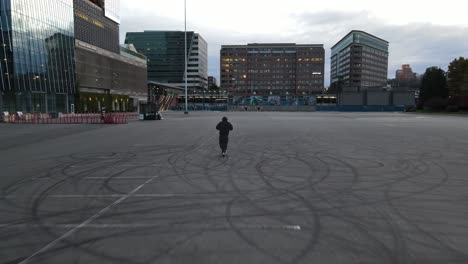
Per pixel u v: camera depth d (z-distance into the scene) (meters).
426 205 6.06
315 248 4.25
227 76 194.00
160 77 179.50
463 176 8.55
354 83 174.50
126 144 15.53
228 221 5.23
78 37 72.94
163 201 6.34
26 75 50.69
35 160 11.27
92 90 76.31
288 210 5.77
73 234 4.77
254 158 11.40
